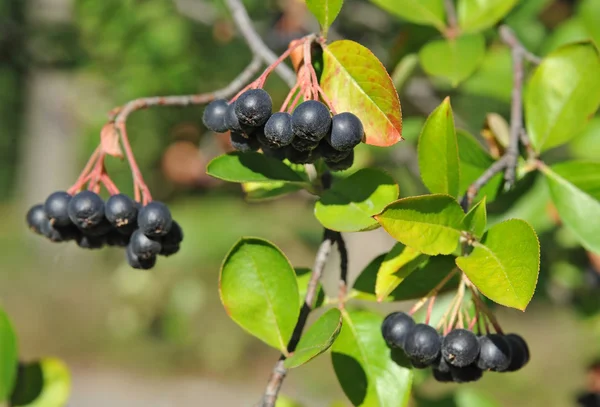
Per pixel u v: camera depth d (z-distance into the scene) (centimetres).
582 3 71
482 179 59
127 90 143
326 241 57
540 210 68
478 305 57
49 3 138
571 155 74
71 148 267
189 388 220
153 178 210
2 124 351
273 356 237
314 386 199
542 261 77
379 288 56
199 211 245
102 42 138
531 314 228
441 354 56
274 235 237
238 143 56
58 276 274
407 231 55
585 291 78
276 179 58
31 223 59
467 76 66
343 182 57
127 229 58
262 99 53
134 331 234
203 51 141
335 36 83
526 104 63
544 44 76
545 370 203
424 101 81
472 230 55
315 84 55
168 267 235
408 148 83
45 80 246
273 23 108
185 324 230
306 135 53
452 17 67
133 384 219
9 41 140
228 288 56
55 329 238
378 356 57
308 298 57
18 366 64
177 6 116
